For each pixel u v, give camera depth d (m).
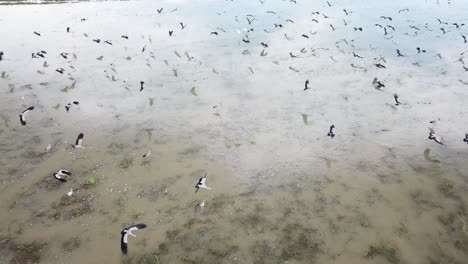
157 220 9.50
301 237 9.04
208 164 11.19
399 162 11.12
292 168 11.02
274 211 9.70
